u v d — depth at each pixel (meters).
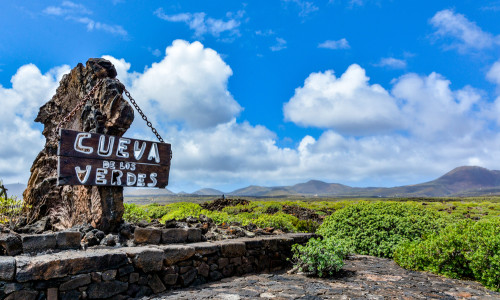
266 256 6.93
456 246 6.21
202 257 5.59
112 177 5.80
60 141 5.31
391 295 4.80
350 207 9.60
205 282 5.57
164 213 13.88
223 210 19.36
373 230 8.65
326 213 20.72
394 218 8.61
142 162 6.22
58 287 3.90
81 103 6.00
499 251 5.39
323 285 5.34
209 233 7.02
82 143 5.53
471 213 21.30
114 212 5.84
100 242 5.31
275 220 10.73
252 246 6.61
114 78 6.96
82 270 4.10
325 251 6.25
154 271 4.84
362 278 5.96
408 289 5.20
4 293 3.55
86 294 4.11
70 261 4.00
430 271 6.55
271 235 8.02
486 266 5.58
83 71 7.44
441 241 6.44
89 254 4.29
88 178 5.53
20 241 4.26
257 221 10.40
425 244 6.89
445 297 4.80
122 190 6.07
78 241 4.78
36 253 4.31
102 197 5.79
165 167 6.54
